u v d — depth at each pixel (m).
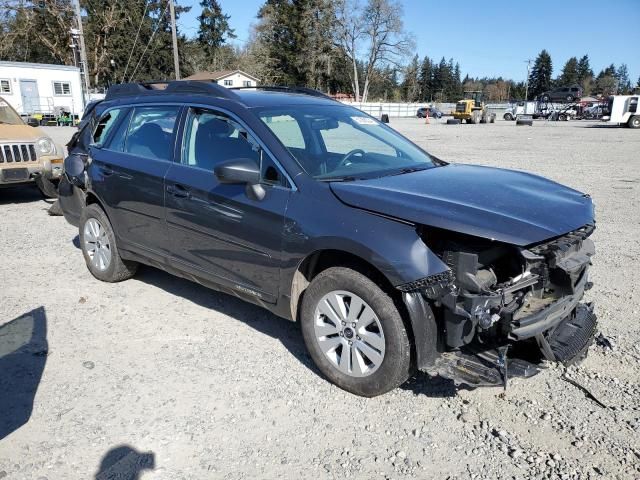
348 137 4.26
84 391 3.46
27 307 4.75
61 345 4.06
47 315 4.59
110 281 5.29
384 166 3.99
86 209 5.35
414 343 3.15
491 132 31.30
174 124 4.42
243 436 3.04
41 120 35.97
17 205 9.16
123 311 4.68
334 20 70.56
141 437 3.02
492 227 2.88
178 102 4.45
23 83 36.81
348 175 3.68
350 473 2.77
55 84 38.06
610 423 3.13
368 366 3.33
